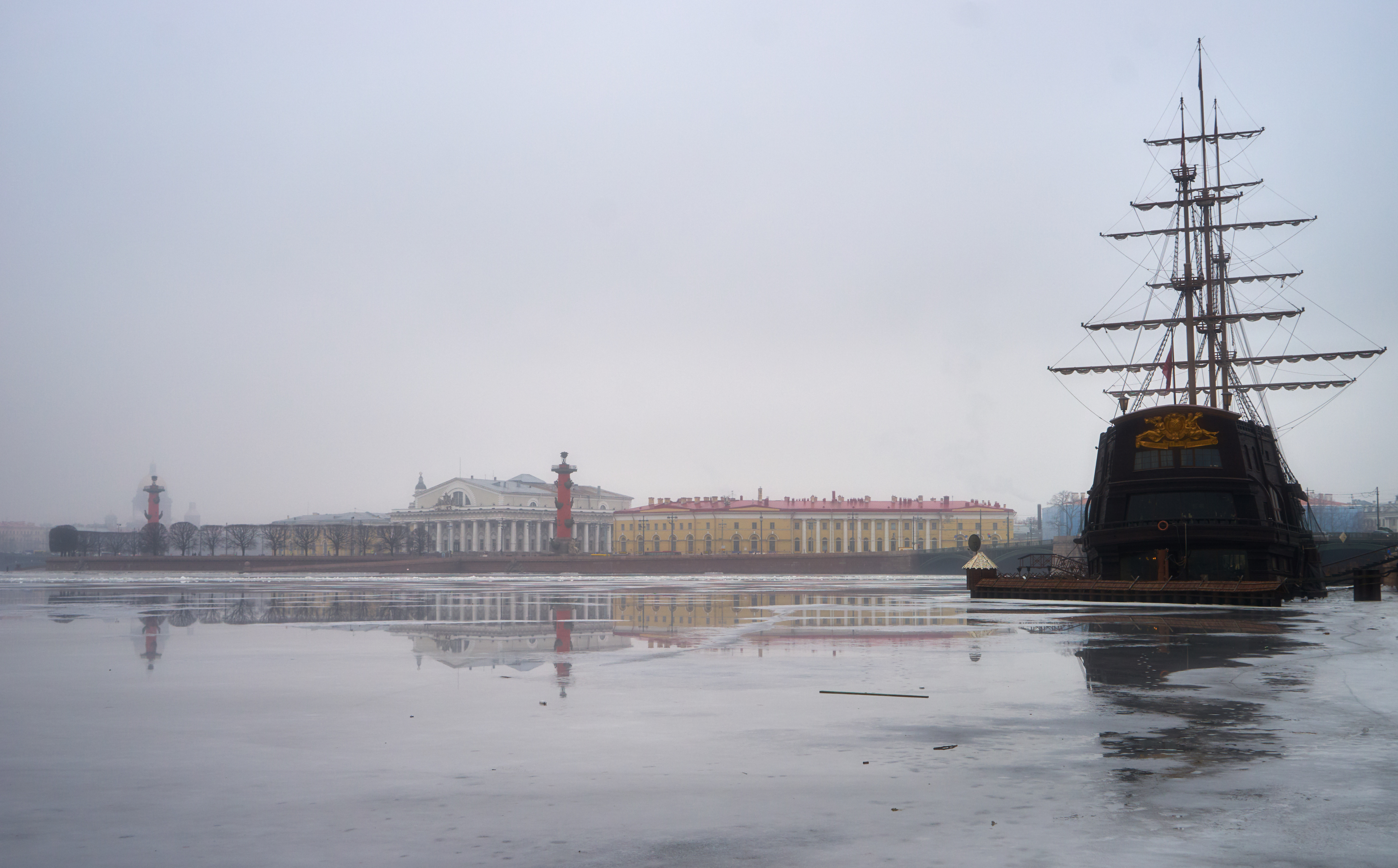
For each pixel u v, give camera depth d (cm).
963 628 4241
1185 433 7162
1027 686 2377
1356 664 2844
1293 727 1827
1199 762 1541
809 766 1523
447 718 1956
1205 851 1097
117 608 5991
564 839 1158
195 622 4678
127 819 1248
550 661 2961
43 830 1201
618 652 3209
